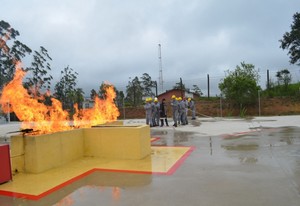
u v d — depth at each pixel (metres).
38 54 31.86
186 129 15.15
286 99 27.75
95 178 6.00
